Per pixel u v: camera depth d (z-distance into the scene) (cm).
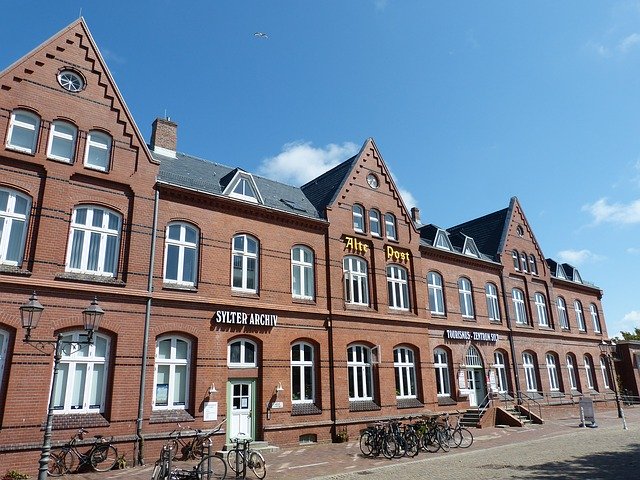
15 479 1184
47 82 1517
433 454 1567
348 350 2052
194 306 1639
